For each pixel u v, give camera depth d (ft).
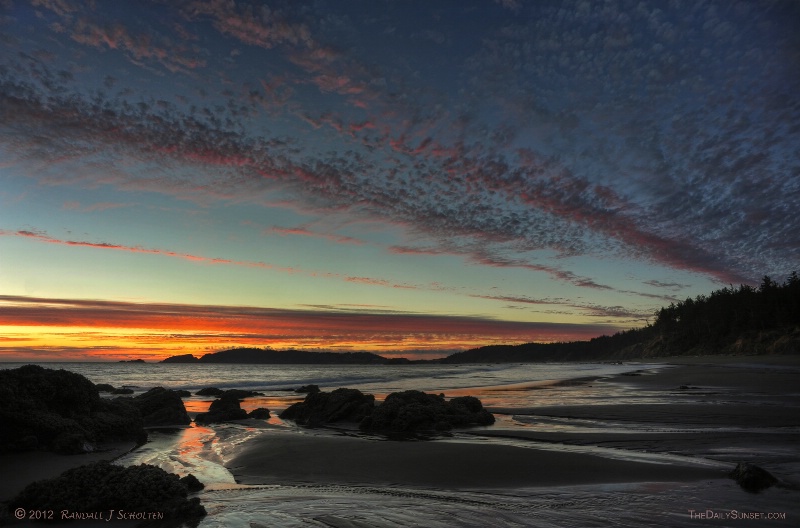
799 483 24.56
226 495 24.84
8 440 36.83
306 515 20.53
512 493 24.08
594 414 54.75
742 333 314.55
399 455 34.42
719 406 56.90
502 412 61.16
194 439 47.24
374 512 20.81
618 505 21.33
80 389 43.96
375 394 100.22
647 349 438.81
